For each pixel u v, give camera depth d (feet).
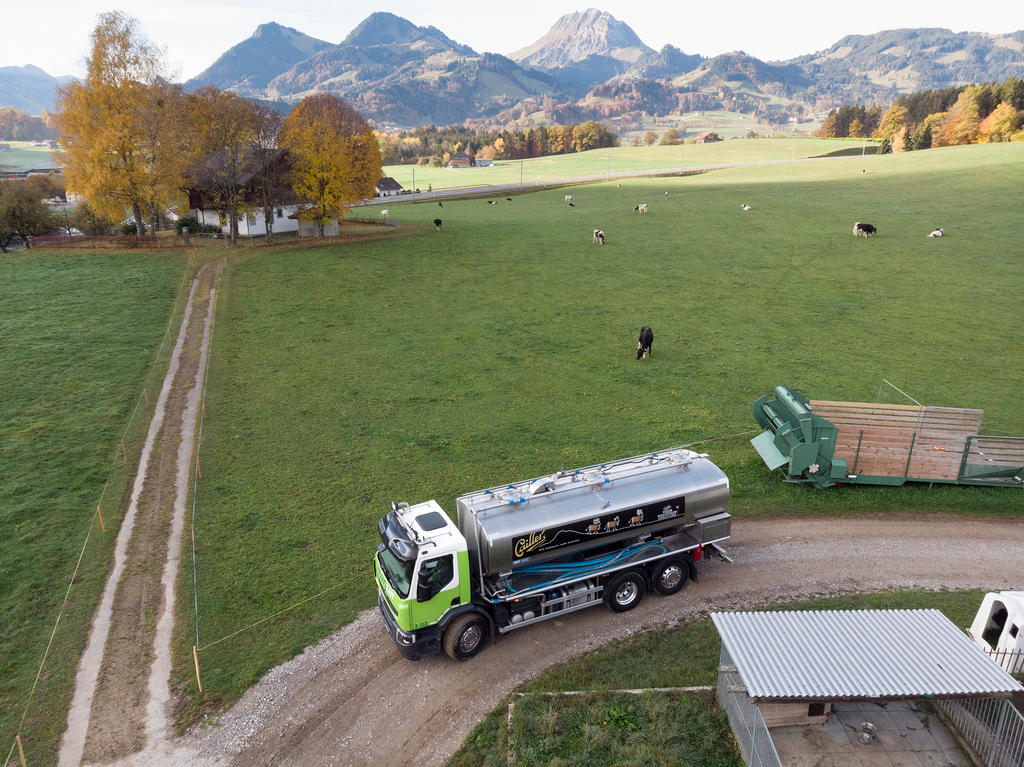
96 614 53.67
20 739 41.75
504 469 75.56
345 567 58.59
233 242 201.87
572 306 142.10
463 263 181.88
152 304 142.51
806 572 55.21
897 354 109.91
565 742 38.24
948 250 178.50
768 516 64.69
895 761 35.78
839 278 158.10
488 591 46.29
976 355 108.37
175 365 110.73
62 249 191.72
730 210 256.32
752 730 34.65
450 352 115.96
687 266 174.60
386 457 79.36
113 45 182.39
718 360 109.50
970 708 36.58
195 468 77.82
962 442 72.79
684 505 50.70
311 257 186.80
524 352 115.55
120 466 78.74
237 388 101.24
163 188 192.03
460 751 39.01
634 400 94.73
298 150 194.29
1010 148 344.90
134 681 46.44
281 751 40.01
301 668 46.83
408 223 254.68
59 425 88.99
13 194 219.00
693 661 44.80
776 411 74.13
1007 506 65.05
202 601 54.60
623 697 41.29
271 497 70.95
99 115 185.88
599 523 47.78
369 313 138.10
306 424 88.84
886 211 234.79
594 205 292.40
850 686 33.27
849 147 624.18
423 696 43.50
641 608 51.39
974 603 50.06
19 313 134.92
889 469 69.72
